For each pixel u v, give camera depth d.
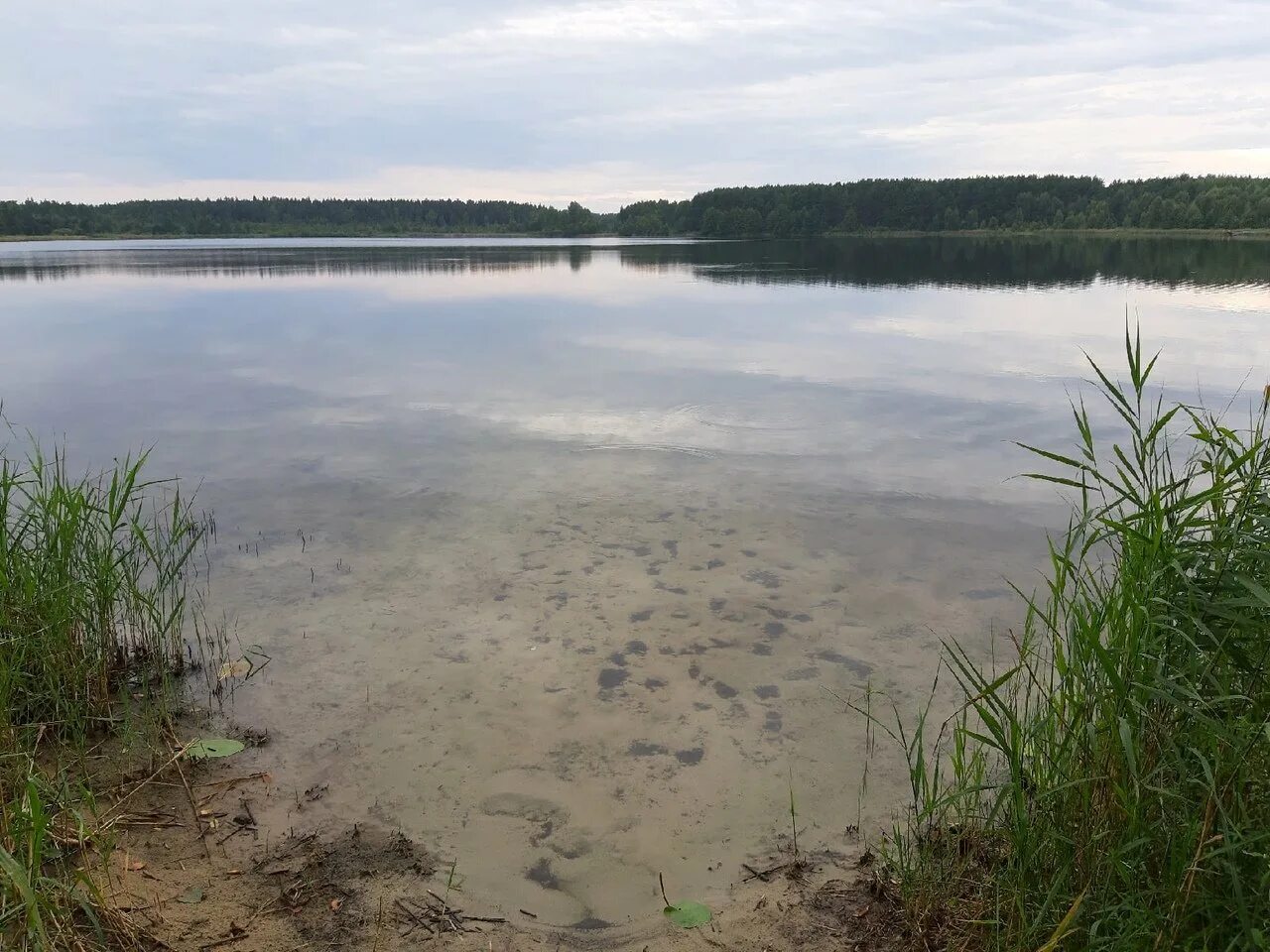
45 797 2.71
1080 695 2.38
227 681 3.72
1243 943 1.87
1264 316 14.09
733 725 3.43
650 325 14.39
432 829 2.86
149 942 2.28
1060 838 2.21
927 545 5.16
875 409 8.46
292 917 2.46
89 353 11.82
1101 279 22.19
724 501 5.94
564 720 3.46
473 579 4.73
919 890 2.48
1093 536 2.53
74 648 3.47
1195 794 2.16
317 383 9.84
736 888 2.62
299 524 5.51
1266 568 2.32
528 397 9.09
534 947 2.38
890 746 3.30
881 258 32.56
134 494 5.98
